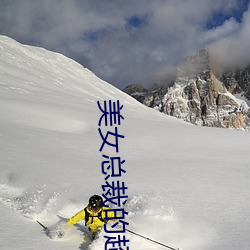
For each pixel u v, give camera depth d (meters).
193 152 16.98
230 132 26.14
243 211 7.13
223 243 5.35
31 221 6.15
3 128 18.11
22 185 8.70
